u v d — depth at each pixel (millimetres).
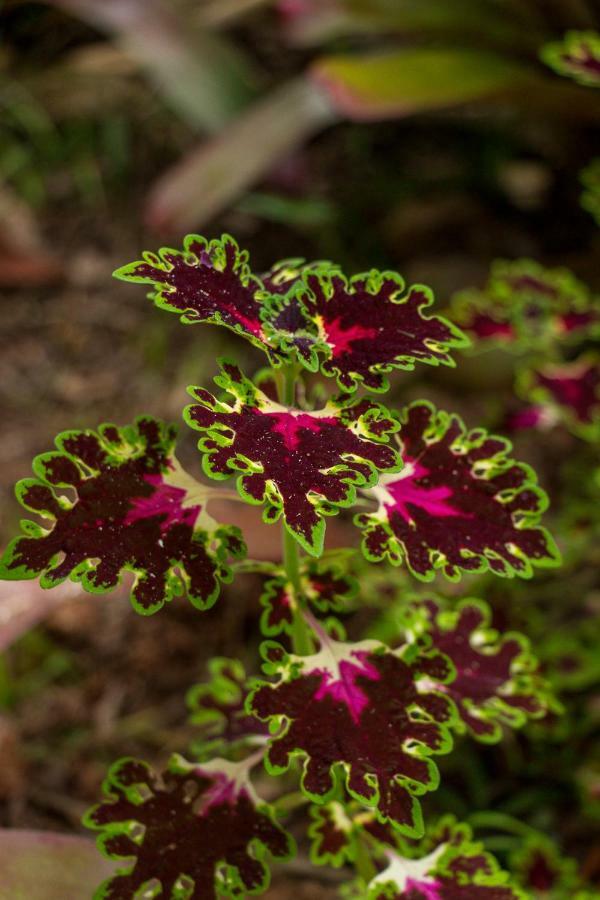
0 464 1269
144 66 1528
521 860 815
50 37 1749
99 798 990
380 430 556
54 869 684
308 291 585
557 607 1110
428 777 579
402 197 1630
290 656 603
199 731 1042
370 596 938
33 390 1379
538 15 1264
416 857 674
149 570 567
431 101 1103
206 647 1118
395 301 588
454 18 1273
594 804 919
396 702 597
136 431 590
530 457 1300
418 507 594
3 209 1590
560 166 1561
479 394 1234
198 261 580
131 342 1438
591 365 955
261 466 538
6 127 1688
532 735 903
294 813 962
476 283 1364
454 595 935
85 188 1640
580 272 1264
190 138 1709
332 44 1679
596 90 1141
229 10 1472
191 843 627
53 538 561
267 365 1401
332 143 1718
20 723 1043
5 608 833
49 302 1495
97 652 1105
